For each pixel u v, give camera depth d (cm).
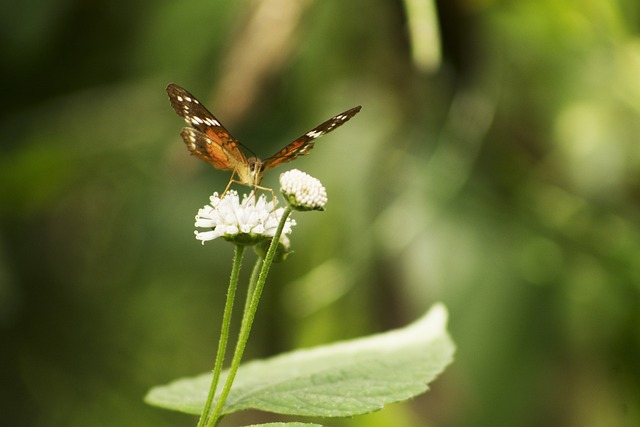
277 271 114
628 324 112
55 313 123
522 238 112
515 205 113
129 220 122
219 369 91
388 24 111
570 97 113
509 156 113
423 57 104
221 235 93
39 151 117
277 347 115
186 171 113
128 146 120
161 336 128
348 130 113
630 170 113
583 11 111
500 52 111
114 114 121
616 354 111
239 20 108
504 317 111
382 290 112
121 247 124
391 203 112
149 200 121
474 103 111
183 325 129
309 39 112
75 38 120
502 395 110
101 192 122
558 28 111
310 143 97
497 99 111
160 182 119
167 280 126
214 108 108
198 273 125
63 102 122
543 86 113
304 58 112
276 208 94
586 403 111
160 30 119
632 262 112
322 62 112
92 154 119
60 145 118
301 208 91
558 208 113
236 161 97
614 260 112
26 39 117
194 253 121
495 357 110
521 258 112
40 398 119
